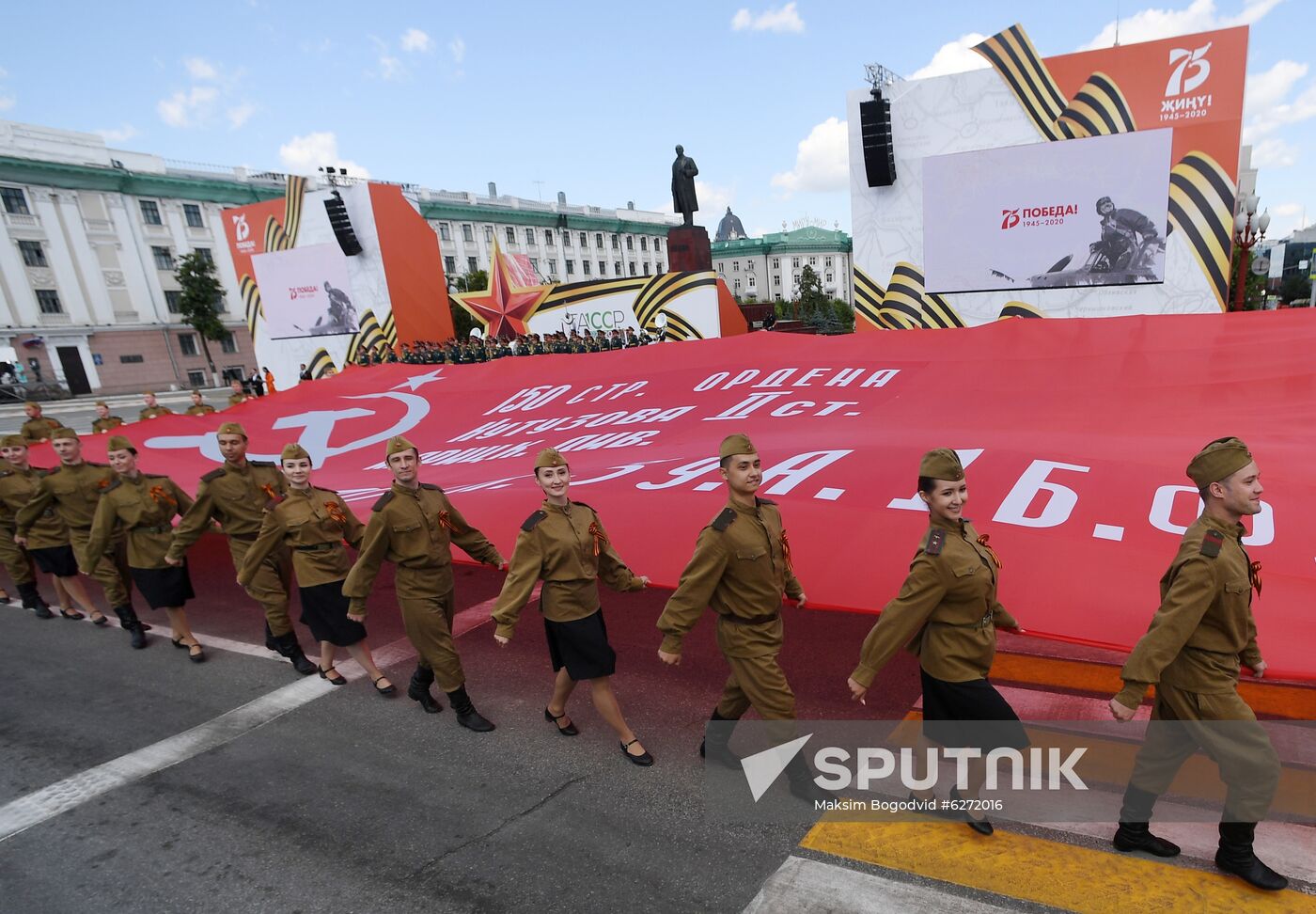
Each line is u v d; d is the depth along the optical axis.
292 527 5.23
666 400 9.26
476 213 75.06
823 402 7.88
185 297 51.75
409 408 11.46
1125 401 6.35
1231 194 12.58
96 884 3.56
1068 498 4.61
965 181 14.73
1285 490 4.39
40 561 7.65
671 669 5.40
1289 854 3.00
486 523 5.89
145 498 6.22
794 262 113.69
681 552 4.81
